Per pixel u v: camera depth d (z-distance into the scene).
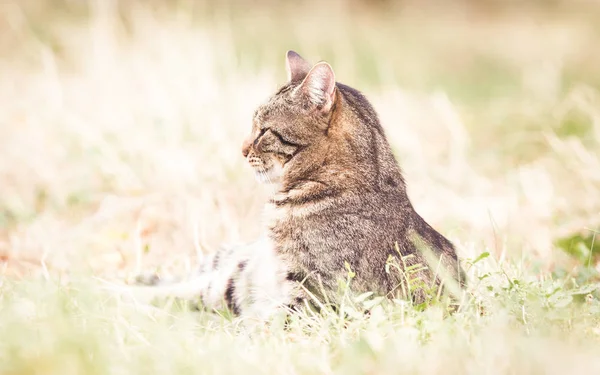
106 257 10.83
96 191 13.18
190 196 12.32
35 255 10.93
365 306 7.47
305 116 8.34
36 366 5.98
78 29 20.70
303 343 7.06
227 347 6.71
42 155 14.22
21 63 20.16
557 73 20.48
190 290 9.09
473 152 15.62
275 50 24.72
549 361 6.17
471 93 22.83
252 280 8.58
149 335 7.12
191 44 16.52
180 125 14.20
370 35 28.73
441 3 36.06
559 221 11.60
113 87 15.97
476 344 6.53
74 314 7.59
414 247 8.20
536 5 36.59
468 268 8.88
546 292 7.71
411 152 14.91
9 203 12.69
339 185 8.17
